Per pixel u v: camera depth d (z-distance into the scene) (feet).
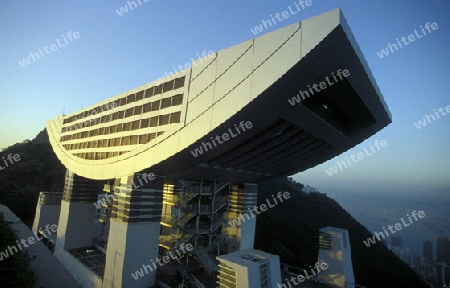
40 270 86.99
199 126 68.49
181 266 105.19
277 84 52.26
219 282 63.67
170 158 76.43
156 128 83.56
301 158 99.25
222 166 94.63
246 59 59.77
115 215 89.97
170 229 122.93
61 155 151.84
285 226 208.54
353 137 88.84
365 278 160.86
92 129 122.93
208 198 125.90
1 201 217.15
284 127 68.59
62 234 129.59
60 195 171.42
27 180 261.03
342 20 43.96
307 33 48.03
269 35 55.62
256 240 174.09
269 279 62.75
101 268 103.24
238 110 58.44
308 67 49.98
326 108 74.49
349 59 50.14
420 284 190.70
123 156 93.61
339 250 95.76
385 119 83.51
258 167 102.94
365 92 64.23
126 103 102.37
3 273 62.34
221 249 122.01
